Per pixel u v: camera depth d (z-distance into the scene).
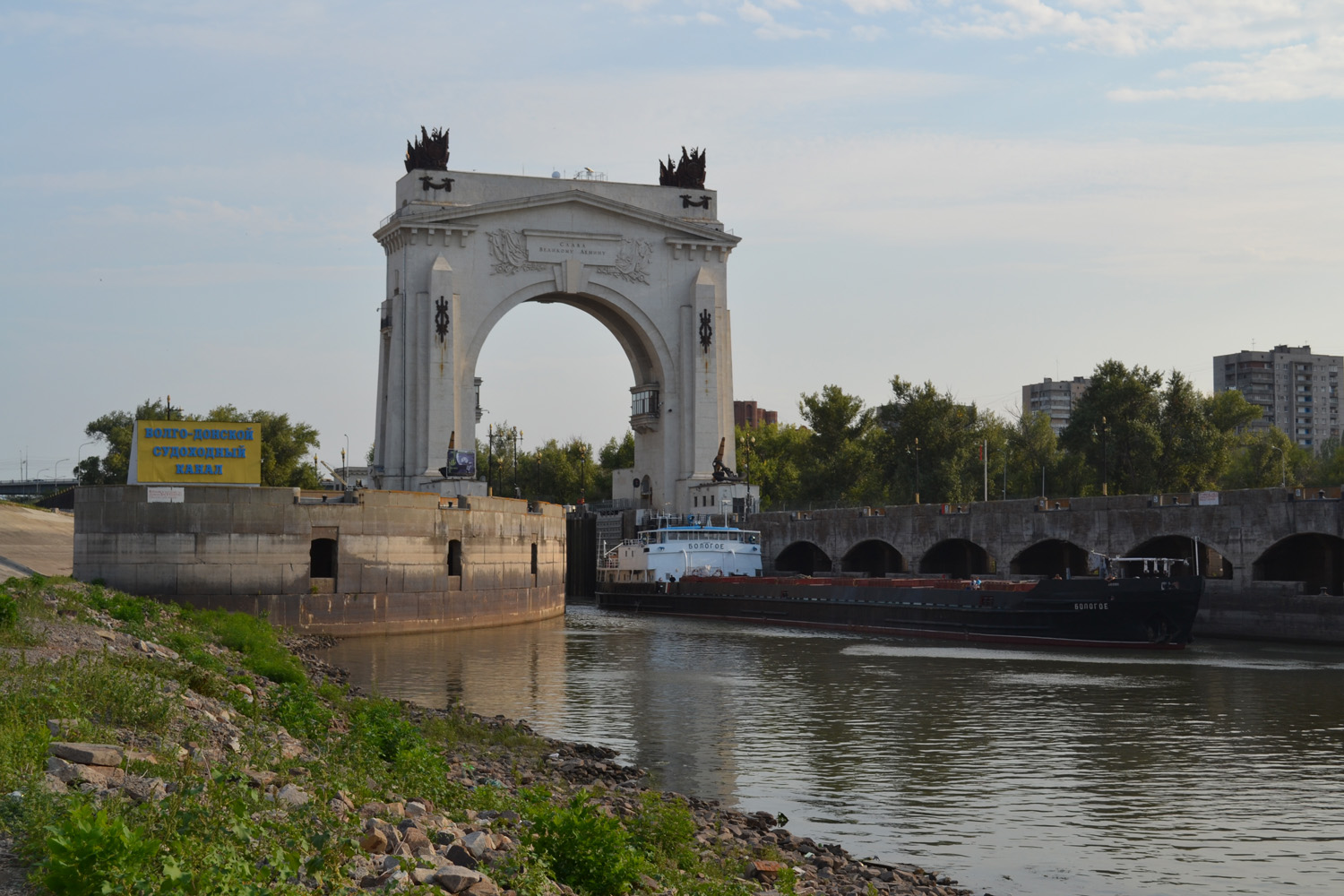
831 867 20.80
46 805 11.70
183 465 62.75
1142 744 34.00
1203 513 66.00
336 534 64.81
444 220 101.31
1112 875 21.78
